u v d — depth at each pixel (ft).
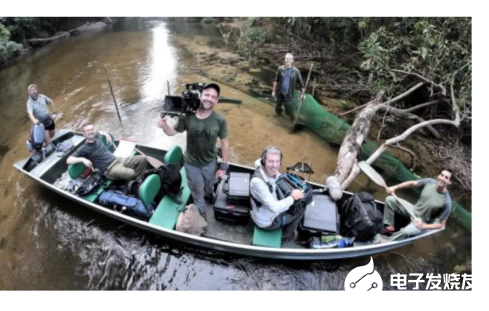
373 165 16.10
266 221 10.60
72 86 24.03
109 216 12.61
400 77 18.37
